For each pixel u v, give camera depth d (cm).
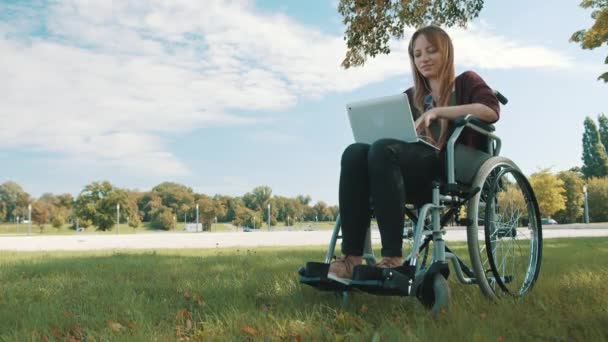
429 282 230
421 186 253
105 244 1484
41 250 998
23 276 445
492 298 257
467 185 262
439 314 214
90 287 348
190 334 213
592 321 200
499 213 280
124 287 340
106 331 213
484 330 186
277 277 370
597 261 475
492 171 273
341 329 213
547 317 211
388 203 229
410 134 245
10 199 11912
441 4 950
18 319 244
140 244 1454
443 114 257
